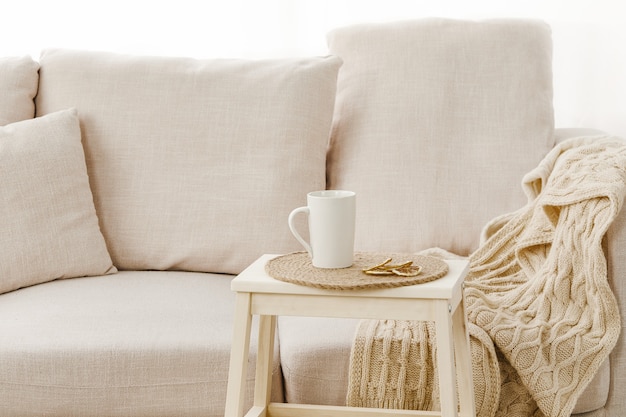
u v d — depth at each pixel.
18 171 2.22
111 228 2.34
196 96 2.39
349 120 2.45
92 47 2.96
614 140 2.17
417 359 1.84
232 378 1.61
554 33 2.96
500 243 2.20
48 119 2.33
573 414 1.94
